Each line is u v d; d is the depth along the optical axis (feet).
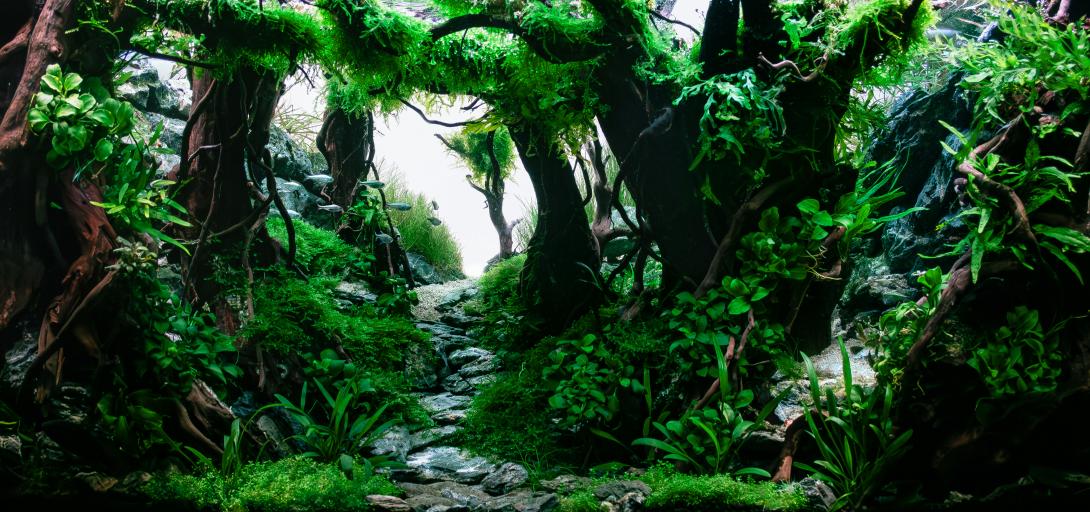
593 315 16.47
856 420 11.28
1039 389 9.89
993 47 11.40
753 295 12.55
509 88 14.71
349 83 15.70
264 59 13.01
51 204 10.77
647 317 14.82
